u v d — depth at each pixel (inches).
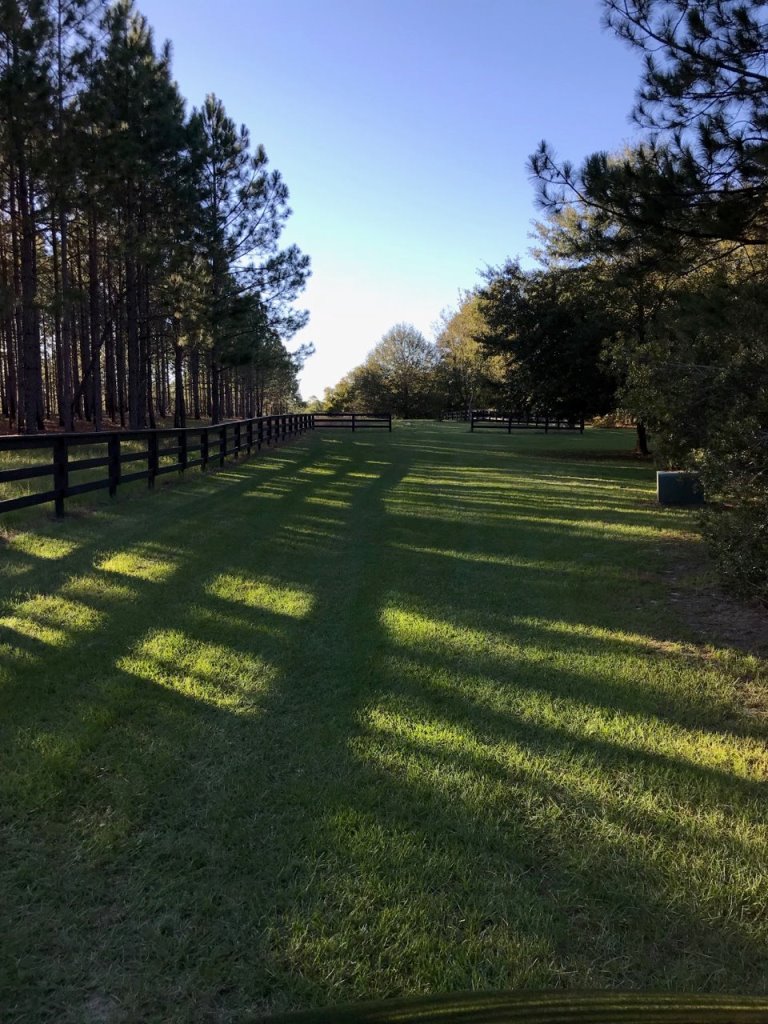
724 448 197.8
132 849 99.5
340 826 104.9
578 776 120.0
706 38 256.4
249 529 343.3
